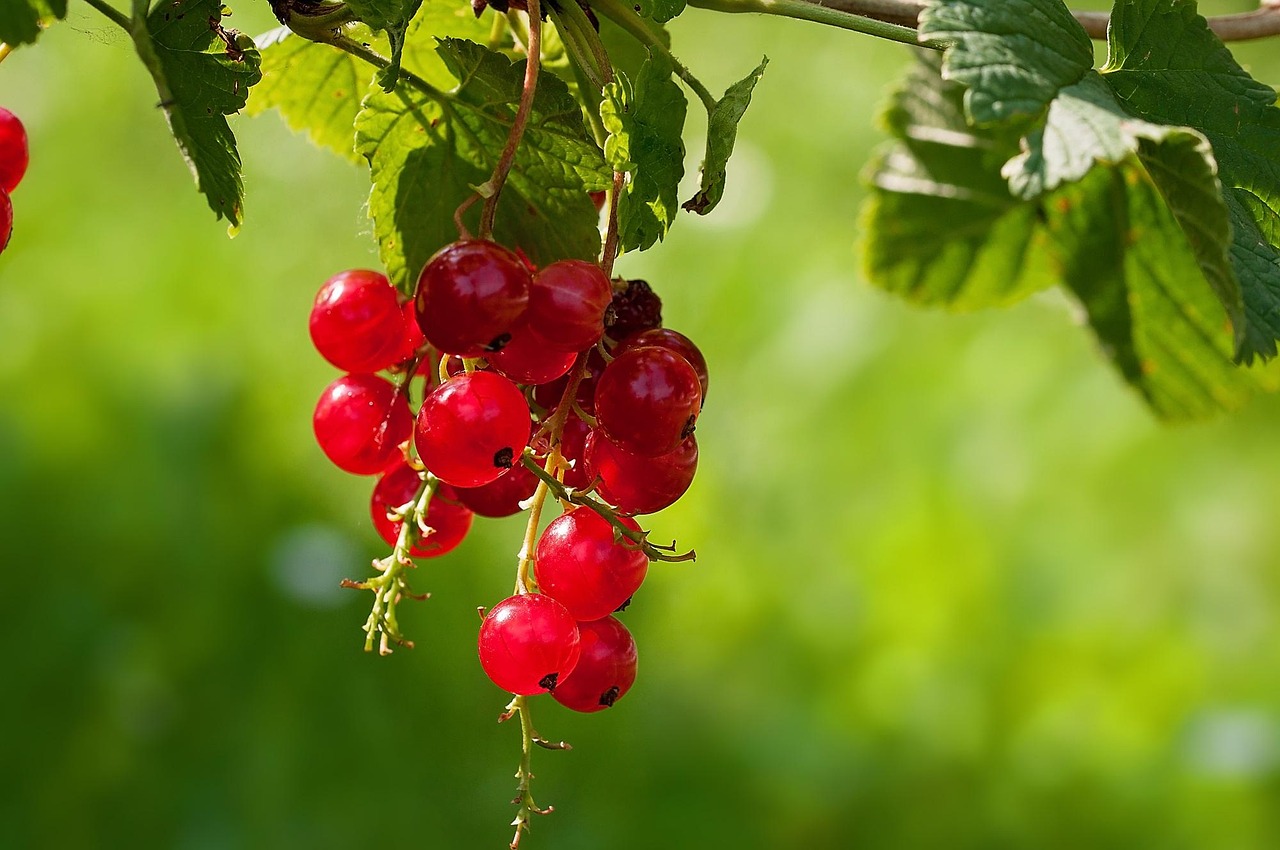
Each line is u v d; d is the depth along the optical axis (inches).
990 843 214.2
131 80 275.6
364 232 96.7
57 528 221.5
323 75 110.0
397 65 81.5
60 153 266.1
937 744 222.7
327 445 90.7
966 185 142.7
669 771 225.0
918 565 239.6
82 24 276.5
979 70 81.8
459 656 228.5
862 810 218.4
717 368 273.0
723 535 248.1
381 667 222.4
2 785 203.3
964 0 84.8
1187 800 212.7
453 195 92.6
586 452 84.1
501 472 79.2
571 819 220.4
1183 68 94.2
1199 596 235.5
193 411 236.2
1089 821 214.2
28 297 244.4
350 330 88.4
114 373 238.7
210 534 227.1
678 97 84.4
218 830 204.2
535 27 80.1
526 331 77.7
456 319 75.0
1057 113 81.6
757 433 263.0
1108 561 238.7
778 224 292.2
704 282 280.8
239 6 230.8
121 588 219.6
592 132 93.4
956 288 149.5
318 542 230.1
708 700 232.4
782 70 321.1
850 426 258.8
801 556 245.8
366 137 90.7
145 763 207.8
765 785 222.7
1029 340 264.1
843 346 267.3
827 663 232.7
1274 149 92.5
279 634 220.5
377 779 214.2
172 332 246.4
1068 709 222.5
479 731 224.8
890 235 146.7
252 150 270.1
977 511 244.4
